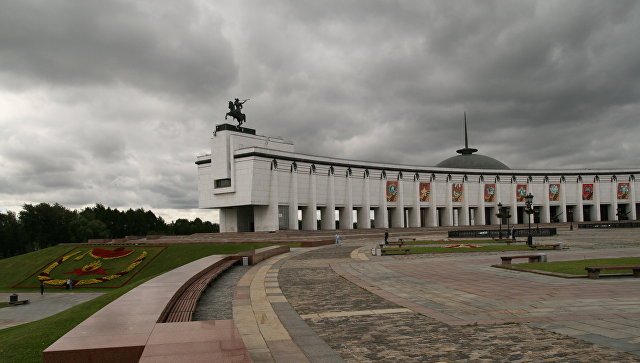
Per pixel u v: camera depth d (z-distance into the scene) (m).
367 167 117.00
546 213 139.00
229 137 98.44
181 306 14.88
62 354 8.44
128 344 8.73
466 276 23.16
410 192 125.00
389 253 40.44
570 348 10.17
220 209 105.94
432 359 9.77
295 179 101.94
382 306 16.03
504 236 71.25
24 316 40.41
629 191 144.00
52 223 134.00
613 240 55.78
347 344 11.13
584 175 142.12
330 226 108.75
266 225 98.06
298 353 10.43
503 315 13.78
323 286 21.50
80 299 49.69
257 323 13.67
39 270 65.62
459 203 132.00
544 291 17.80
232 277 26.20
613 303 15.08
